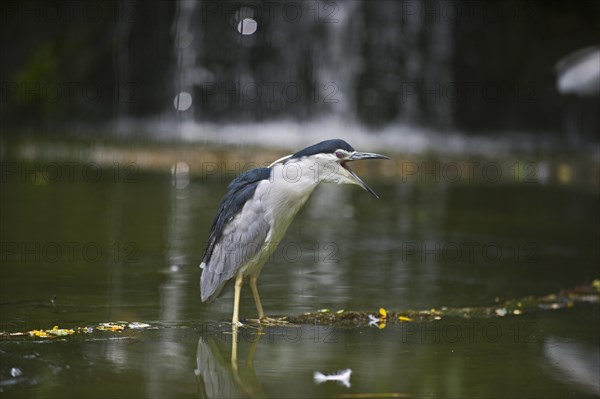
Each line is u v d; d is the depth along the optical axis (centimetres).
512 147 2492
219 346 768
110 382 655
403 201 1773
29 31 2636
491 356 757
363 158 856
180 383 659
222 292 987
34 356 719
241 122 2644
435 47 2711
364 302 967
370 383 670
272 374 688
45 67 2536
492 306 962
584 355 764
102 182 1883
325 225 1497
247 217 845
